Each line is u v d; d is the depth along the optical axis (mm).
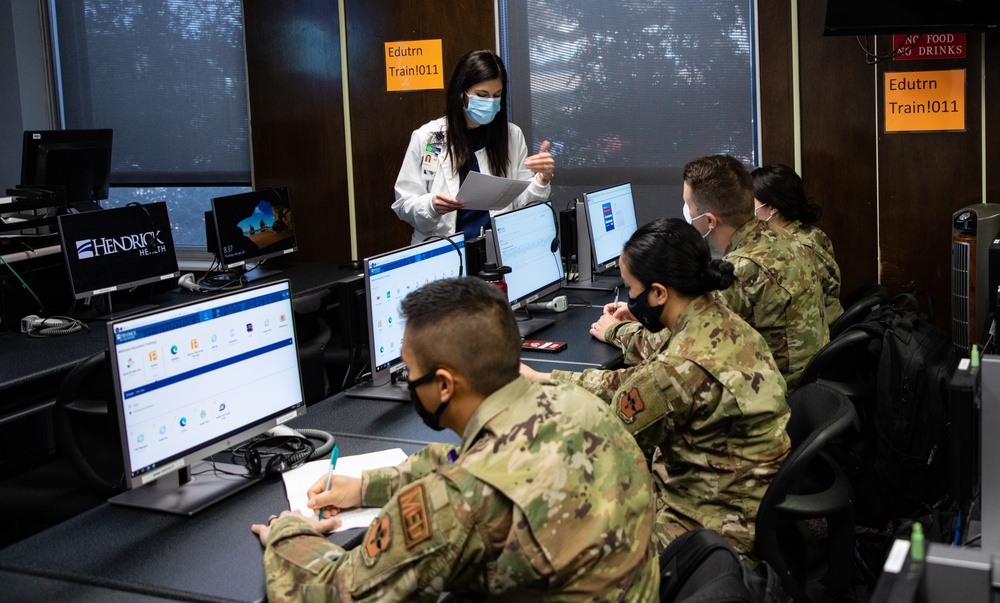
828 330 3258
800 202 3631
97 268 3840
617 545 1441
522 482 1401
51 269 3959
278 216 4754
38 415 3604
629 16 4672
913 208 4336
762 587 1391
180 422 1989
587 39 4766
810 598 2102
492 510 1393
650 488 1567
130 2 5602
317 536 1670
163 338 1956
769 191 3607
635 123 4766
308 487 2061
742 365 2119
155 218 4109
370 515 1911
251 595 1605
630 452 1555
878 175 4363
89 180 4543
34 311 3871
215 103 5516
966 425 1415
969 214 3740
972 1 3762
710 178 2967
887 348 2727
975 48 4145
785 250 3033
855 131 4367
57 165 4336
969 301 3742
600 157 4859
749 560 2137
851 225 4438
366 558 1450
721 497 2150
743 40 4512
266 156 5324
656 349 2383
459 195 3439
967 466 1424
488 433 1483
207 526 1897
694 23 4574
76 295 3754
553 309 3828
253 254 4598
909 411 2670
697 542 1557
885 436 2719
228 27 5410
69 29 5754
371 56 5016
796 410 2314
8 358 3230
